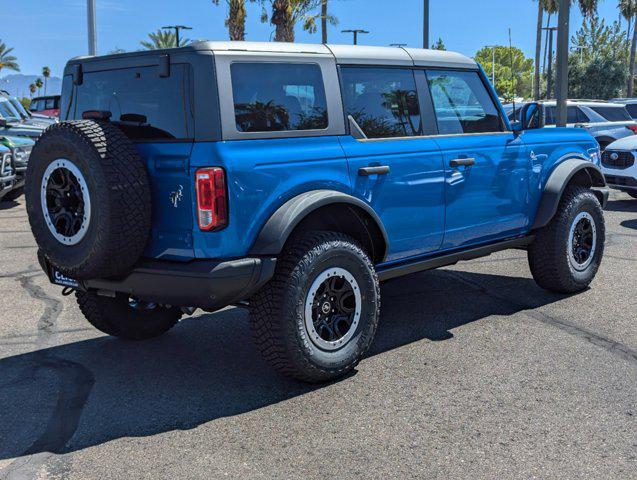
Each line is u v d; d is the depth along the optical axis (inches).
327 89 173.3
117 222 147.3
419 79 198.1
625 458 131.0
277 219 156.0
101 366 185.6
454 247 210.4
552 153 238.4
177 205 153.0
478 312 227.3
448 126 204.4
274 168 157.6
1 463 133.2
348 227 181.3
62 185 153.9
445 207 199.5
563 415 149.6
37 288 270.2
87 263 151.3
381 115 186.4
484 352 189.2
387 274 189.8
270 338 159.3
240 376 177.0
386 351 191.9
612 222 410.0
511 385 166.2
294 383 171.2
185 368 183.5
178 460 133.6
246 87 156.9
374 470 128.3
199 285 149.5
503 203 219.3
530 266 243.4
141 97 161.6
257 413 154.3
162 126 157.2
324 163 167.8
